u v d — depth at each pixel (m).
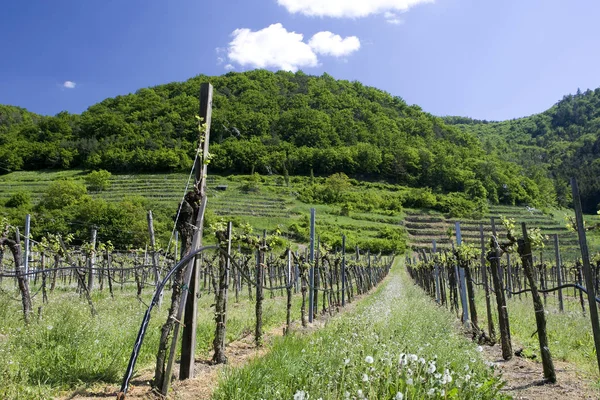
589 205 93.31
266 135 120.25
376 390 4.19
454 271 15.23
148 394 5.08
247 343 8.77
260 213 77.75
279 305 16.12
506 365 7.55
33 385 5.09
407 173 115.38
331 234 66.75
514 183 101.06
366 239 69.69
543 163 141.12
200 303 15.95
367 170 115.00
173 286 5.50
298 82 164.25
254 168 108.00
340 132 129.75
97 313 9.81
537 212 89.75
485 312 15.25
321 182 105.56
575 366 7.43
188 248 5.66
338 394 4.29
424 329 8.37
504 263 23.95
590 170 103.00
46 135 106.00
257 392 4.47
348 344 6.01
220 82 141.88
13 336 6.98
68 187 64.44
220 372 5.41
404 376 4.33
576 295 22.30
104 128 106.81
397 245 69.12
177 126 108.25
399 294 22.58
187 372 5.93
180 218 5.74
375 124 137.25
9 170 94.62
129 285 23.95
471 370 4.99
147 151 97.94
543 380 6.41
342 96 152.62
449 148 128.75
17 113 120.44
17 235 9.75
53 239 17.19
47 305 11.52
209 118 6.09
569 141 165.75
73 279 25.72
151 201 75.81
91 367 5.92
